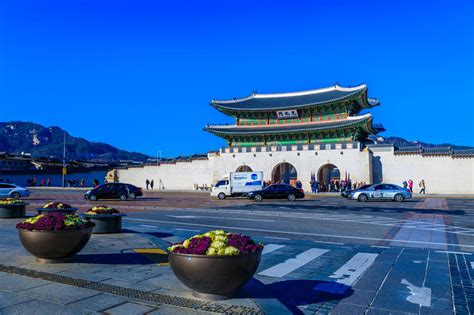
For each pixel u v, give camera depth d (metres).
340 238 13.48
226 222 17.97
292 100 66.69
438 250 11.27
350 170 52.62
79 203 31.98
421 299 6.70
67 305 5.65
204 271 5.56
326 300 6.61
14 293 6.21
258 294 6.60
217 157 60.94
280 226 16.59
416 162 51.09
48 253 8.16
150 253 9.90
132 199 37.84
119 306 5.61
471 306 6.36
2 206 17.28
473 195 44.31
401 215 21.75
